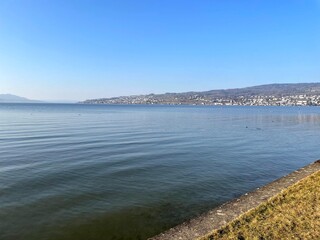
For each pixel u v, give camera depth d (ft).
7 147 88.02
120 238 32.60
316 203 33.12
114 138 111.96
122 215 38.47
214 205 42.50
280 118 286.05
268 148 97.81
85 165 65.05
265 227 28.12
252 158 79.05
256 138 123.85
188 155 80.12
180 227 31.60
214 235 27.30
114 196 45.50
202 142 107.34
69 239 32.32
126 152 82.02
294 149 97.09
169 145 97.25
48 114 308.19
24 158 71.77
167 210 40.40
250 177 58.90
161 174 59.06
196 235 29.63
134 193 47.09
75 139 107.45
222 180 55.93
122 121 210.79
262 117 302.45
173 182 53.67
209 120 241.14
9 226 34.88
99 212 39.27
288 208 32.50
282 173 63.31
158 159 73.41
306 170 54.70
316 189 37.81
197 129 159.02
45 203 42.09
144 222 36.58
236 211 35.53
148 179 55.31
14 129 142.31
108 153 79.92
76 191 47.47
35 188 48.75
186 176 58.03
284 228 27.66
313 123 223.30
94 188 49.16
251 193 42.09
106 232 33.91
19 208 40.19
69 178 54.90
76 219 37.06
